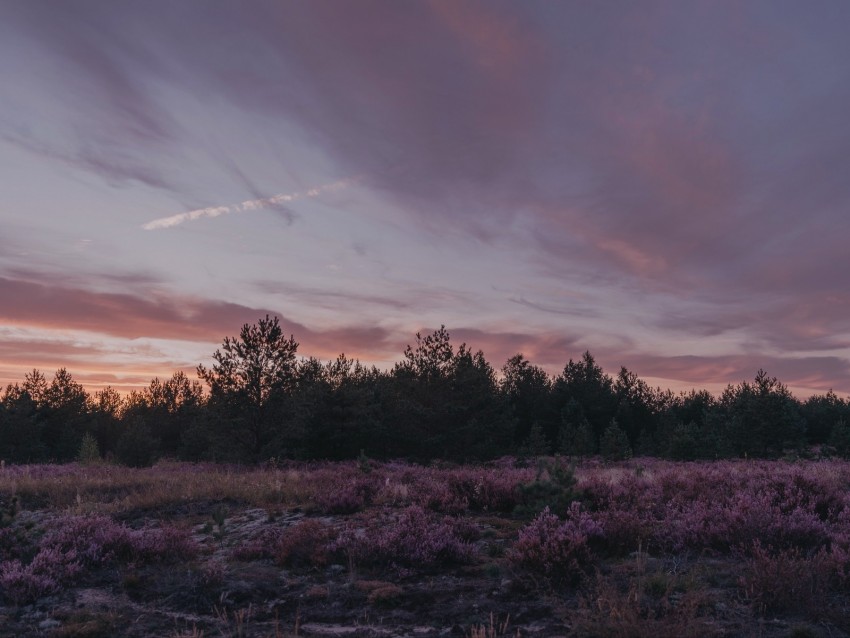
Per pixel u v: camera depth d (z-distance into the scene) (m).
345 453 29.97
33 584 6.83
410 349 32.97
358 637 5.39
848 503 8.74
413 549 7.50
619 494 9.66
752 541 7.00
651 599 5.73
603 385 68.56
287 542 8.02
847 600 5.54
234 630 5.70
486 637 5.19
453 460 31.06
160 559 8.08
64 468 21.69
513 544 7.82
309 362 31.12
